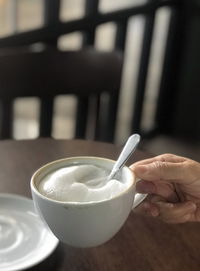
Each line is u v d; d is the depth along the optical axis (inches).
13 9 67.5
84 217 17.8
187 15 104.2
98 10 76.4
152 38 101.0
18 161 35.2
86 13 75.1
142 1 93.5
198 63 106.7
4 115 49.1
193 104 111.5
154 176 25.3
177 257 24.2
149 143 111.0
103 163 21.3
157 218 28.1
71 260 23.4
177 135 117.6
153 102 117.0
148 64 104.3
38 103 68.0
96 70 52.6
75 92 52.2
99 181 19.9
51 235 24.4
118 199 18.0
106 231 18.9
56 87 50.8
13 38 60.2
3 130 50.1
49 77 50.0
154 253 24.4
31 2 66.6
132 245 25.1
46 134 69.5
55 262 23.2
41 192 18.7
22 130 78.9
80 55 51.4
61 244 24.7
